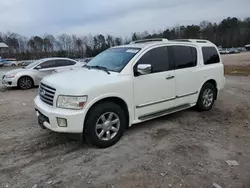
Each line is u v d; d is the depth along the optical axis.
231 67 22.12
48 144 3.97
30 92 9.47
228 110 5.91
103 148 3.78
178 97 4.86
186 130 4.53
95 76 3.86
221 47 95.38
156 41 4.78
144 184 2.80
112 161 3.36
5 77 10.25
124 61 4.19
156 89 4.39
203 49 5.51
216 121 5.06
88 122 3.58
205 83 5.54
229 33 100.75
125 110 4.05
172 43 4.80
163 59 4.56
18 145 3.96
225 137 4.19
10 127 4.88
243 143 3.94
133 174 3.01
